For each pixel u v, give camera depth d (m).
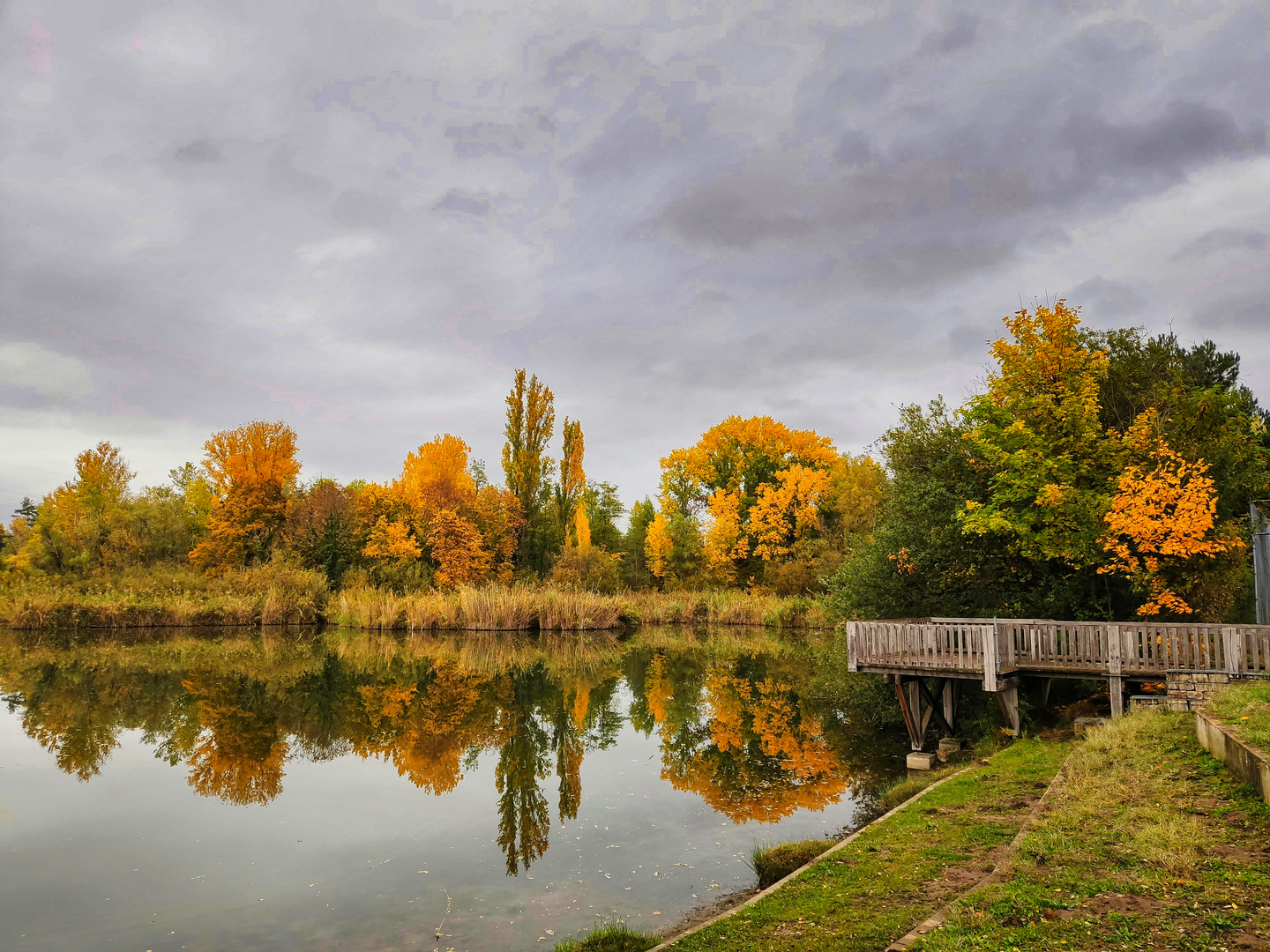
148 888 8.73
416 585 46.06
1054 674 14.38
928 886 6.46
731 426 66.12
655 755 15.14
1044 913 5.08
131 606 39.31
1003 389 18.53
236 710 19.12
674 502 65.38
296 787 12.89
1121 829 6.64
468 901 8.29
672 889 8.57
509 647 33.62
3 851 9.91
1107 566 16.80
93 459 55.47
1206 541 15.51
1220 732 8.05
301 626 41.91
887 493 25.12
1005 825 8.10
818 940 5.52
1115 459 17.19
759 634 41.34
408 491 56.22
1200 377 25.55
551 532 57.59
